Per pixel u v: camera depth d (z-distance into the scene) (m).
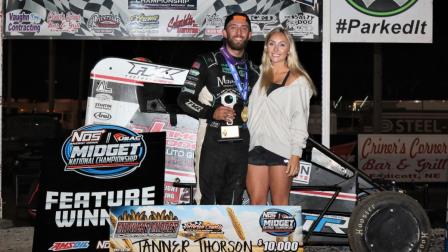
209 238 4.89
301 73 5.05
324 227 5.49
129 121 5.68
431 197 11.11
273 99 4.99
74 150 5.24
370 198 5.08
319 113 15.80
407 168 10.49
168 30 7.09
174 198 5.63
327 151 5.41
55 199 5.16
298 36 7.04
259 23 7.05
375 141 10.48
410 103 21.05
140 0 7.06
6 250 5.87
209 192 5.10
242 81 5.10
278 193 5.04
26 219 8.59
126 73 5.70
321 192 5.52
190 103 5.04
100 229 5.15
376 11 7.05
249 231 4.89
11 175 14.81
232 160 5.05
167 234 4.90
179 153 5.65
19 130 16.70
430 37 7.09
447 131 16.44
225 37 5.14
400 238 5.07
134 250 4.91
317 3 7.03
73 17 7.06
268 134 4.99
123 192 5.20
